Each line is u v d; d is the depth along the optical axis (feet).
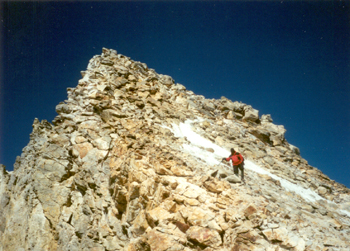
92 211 51.67
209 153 59.88
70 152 59.36
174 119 72.13
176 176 45.01
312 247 36.01
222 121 84.17
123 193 47.19
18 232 55.36
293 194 56.49
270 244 35.09
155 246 36.06
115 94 71.72
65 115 65.92
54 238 51.21
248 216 37.76
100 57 87.25
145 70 93.25
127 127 60.08
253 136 82.94
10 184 66.69
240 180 47.50
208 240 35.37
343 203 61.62
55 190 54.90
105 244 46.24
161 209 39.96
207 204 39.47
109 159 55.57
